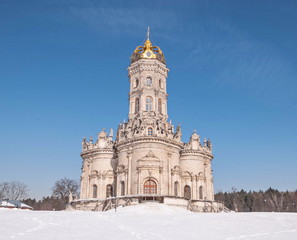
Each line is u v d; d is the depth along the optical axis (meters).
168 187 71.00
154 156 69.88
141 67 84.50
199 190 80.06
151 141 71.12
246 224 35.56
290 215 43.19
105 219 37.28
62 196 133.88
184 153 82.12
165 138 72.00
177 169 74.38
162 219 37.72
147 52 86.06
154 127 73.00
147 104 82.38
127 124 81.50
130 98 85.00
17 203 99.06
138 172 69.06
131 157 72.12
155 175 69.06
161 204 62.00
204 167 83.38
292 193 181.75
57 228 30.22
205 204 75.81
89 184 81.50
